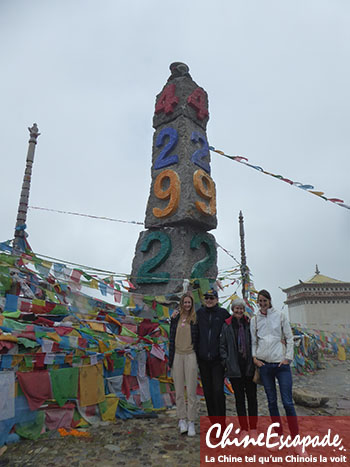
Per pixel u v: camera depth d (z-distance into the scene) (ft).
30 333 14.55
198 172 33.86
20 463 10.94
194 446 12.73
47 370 14.53
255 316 13.82
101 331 19.13
